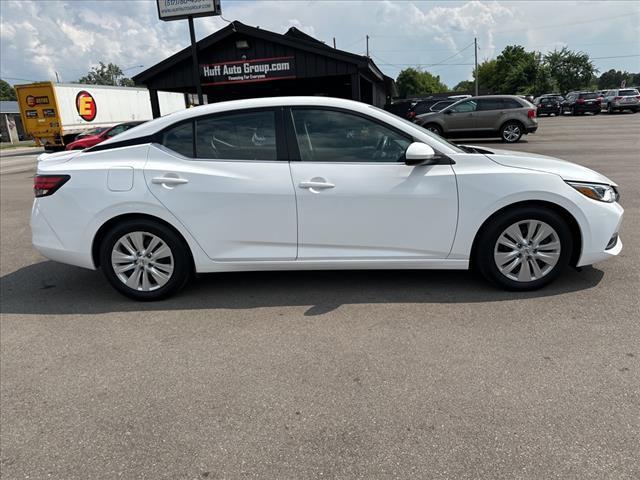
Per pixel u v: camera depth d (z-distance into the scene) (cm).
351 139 379
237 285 430
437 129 1711
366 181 370
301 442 229
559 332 320
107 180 385
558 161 398
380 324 344
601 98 3550
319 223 377
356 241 379
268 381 280
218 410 256
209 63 1533
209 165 382
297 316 363
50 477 215
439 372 281
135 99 3028
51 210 396
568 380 267
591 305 357
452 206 369
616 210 378
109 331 354
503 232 375
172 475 212
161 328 355
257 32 1467
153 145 392
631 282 396
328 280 431
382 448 222
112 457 225
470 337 319
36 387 286
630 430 226
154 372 296
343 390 268
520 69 6994
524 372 277
